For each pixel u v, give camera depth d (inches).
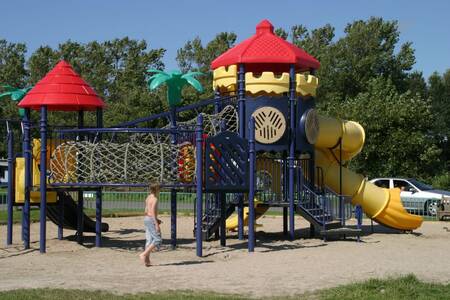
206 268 458.9
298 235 733.3
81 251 572.7
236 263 486.3
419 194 1063.6
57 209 671.1
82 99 589.3
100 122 633.0
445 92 2384.4
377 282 375.9
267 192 695.7
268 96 666.2
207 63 2283.5
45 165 559.2
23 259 517.0
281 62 666.8
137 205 1220.5
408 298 340.2
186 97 1795.0
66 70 602.9
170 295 346.6
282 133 660.7
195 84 603.5
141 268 461.4
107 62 2687.0
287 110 667.4
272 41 681.0
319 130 709.9
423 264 482.3
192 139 571.2
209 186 543.8
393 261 498.0
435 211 1042.7
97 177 543.5
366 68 2203.5
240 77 665.0
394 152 1547.7
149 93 1909.4
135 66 2578.7
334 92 2143.2
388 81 1745.8
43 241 561.3
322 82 2139.5
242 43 699.4
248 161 566.3
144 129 544.4
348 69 2217.0
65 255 542.9
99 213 612.4
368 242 653.9
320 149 753.0
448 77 2418.8
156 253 556.4
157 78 612.1
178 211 1106.7
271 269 452.8
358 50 2268.7
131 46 2701.8
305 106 676.7
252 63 675.4
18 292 343.0
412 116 1555.1
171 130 546.3
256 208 695.7
